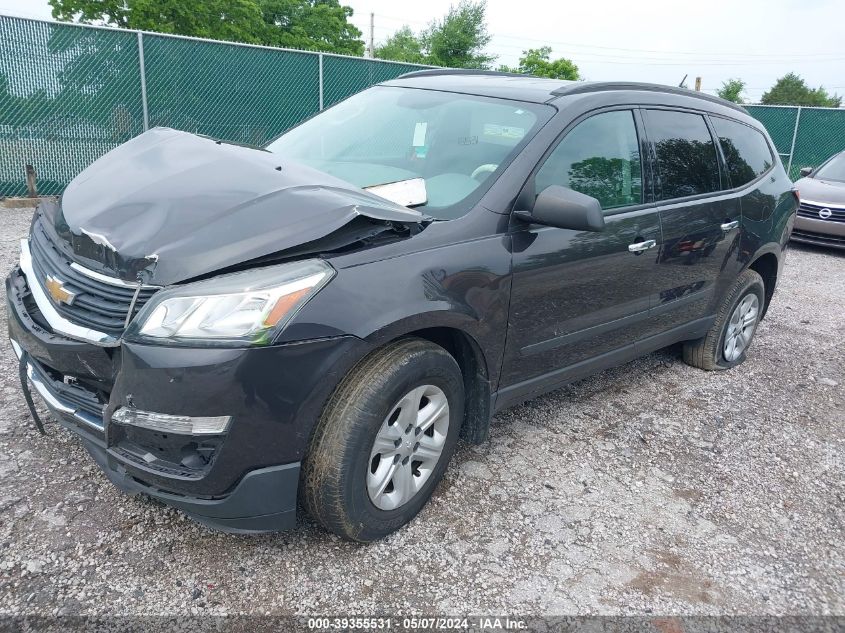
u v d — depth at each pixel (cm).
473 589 251
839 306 701
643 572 269
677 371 486
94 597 231
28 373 276
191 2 2617
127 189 270
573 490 321
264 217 238
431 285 258
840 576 278
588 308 339
